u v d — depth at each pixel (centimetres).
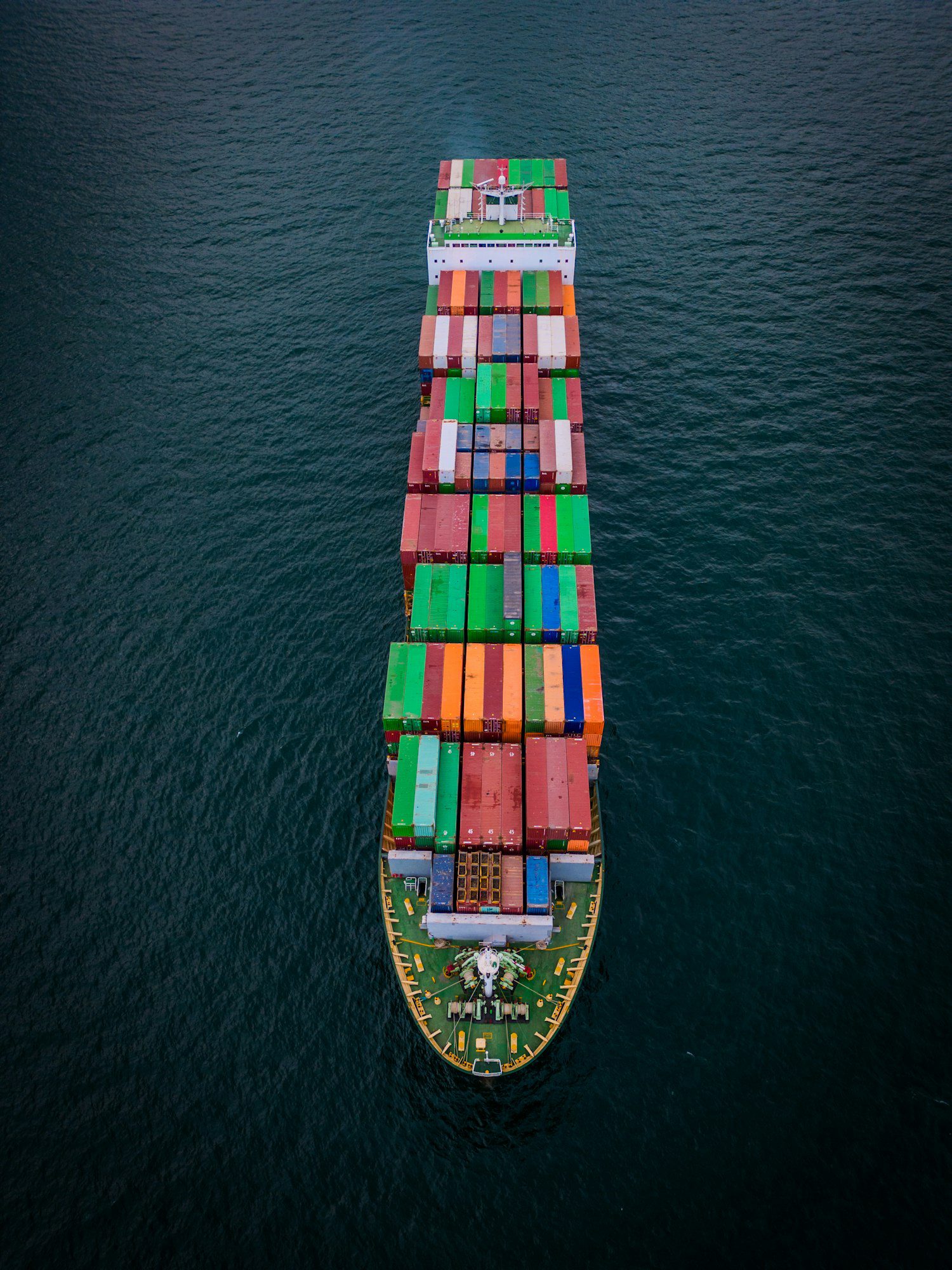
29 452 9681
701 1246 5184
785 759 7294
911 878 6625
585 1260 5150
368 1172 5472
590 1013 6050
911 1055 5825
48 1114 5675
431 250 9350
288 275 11694
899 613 8181
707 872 6700
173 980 6231
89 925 6488
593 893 6188
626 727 7525
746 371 10350
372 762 7325
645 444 9681
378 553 8806
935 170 12850
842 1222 5241
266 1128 5628
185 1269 5150
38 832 6975
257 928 6462
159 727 7581
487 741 6444
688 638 8094
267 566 8719
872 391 10044
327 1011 6081
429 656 6700
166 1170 5478
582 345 10700
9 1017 6066
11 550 8825
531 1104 5688
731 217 12250
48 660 8031
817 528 8862
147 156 13525
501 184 9538
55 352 10725
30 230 12281
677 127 13750
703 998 6106
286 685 7844
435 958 5891
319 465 9581
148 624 8275
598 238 12006
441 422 8088
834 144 13388
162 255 11969
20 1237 5253
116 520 9100
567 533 7338
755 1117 5616
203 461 9638
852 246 11762
